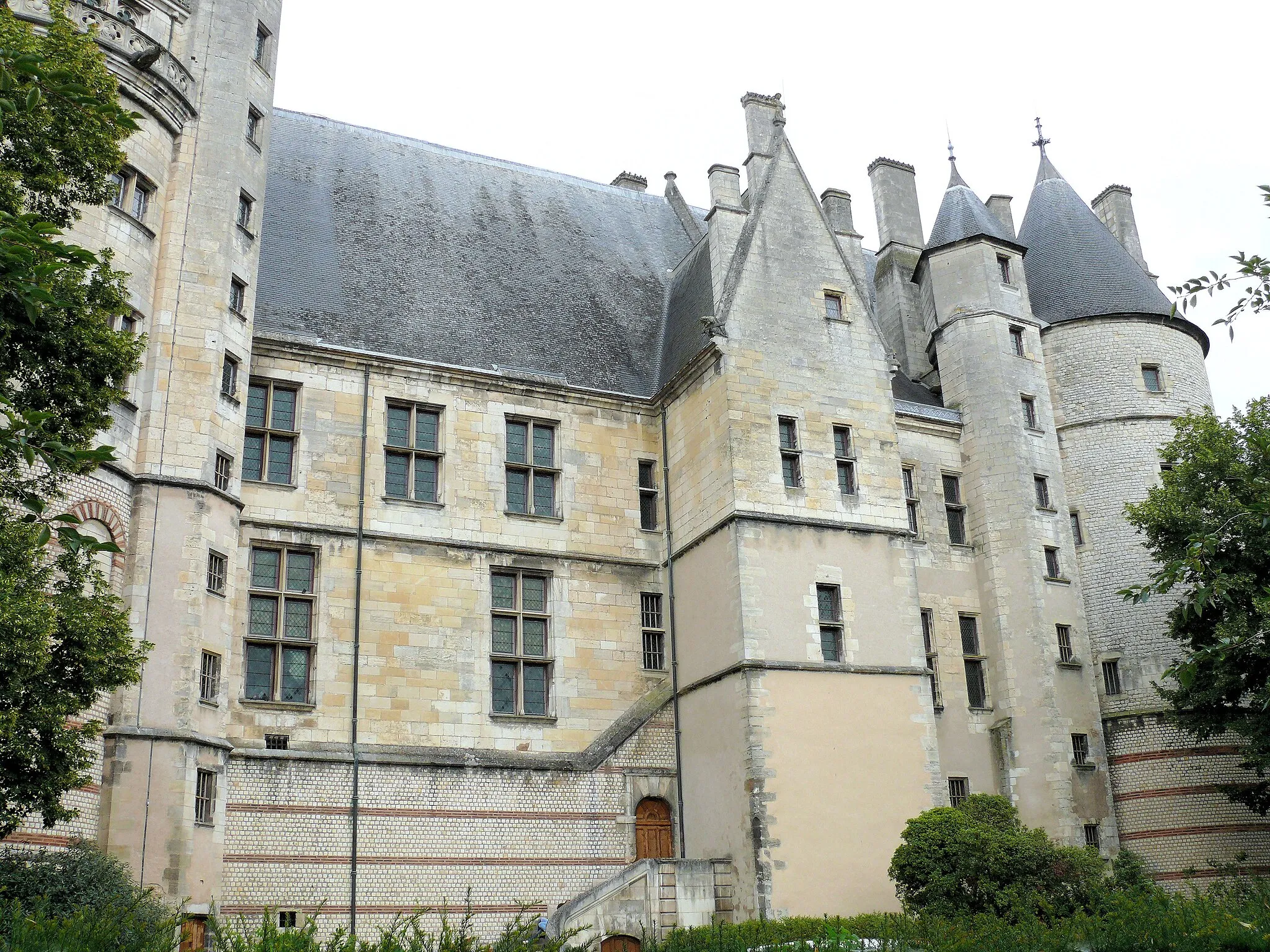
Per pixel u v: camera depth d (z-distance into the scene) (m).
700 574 31.33
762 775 28.12
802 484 31.42
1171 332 39.31
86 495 23.83
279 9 32.00
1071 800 33.09
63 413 17.97
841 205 41.62
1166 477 31.64
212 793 25.20
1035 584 34.88
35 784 17.23
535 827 28.59
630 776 30.06
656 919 26.88
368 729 28.36
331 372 30.67
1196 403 38.88
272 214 33.56
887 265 43.12
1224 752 33.91
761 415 31.48
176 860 23.45
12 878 18.94
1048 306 39.66
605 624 31.73
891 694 30.44
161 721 24.08
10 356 17.16
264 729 27.34
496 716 29.75
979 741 34.03
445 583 30.22
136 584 24.61
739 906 27.77
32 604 16.69
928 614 34.72
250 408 29.56
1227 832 33.28
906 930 22.22
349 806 26.95
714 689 29.91
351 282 33.16
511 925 17.00
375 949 15.20
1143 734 34.66
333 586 29.05
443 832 27.66
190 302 27.08
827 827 28.39
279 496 29.09
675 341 35.31
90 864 20.09
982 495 36.22
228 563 26.89
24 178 17.70
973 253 38.56
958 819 26.06
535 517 31.81
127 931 16.92
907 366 40.91
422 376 31.72
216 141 28.58
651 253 39.88
